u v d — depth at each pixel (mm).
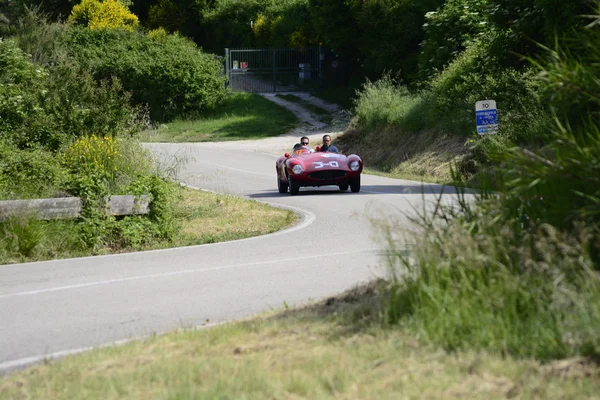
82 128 50938
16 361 15758
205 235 36312
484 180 17547
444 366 11594
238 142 104625
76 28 134750
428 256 15070
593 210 14250
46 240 30859
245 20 155250
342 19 114375
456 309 13242
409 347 12719
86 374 13281
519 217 15352
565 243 13805
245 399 10789
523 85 61844
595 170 14500
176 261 27938
